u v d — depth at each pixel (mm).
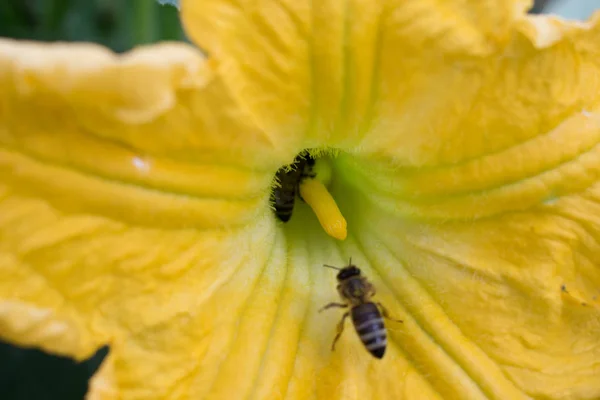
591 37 157
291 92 152
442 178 169
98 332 152
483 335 177
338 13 148
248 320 171
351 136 163
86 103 139
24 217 145
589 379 177
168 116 146
